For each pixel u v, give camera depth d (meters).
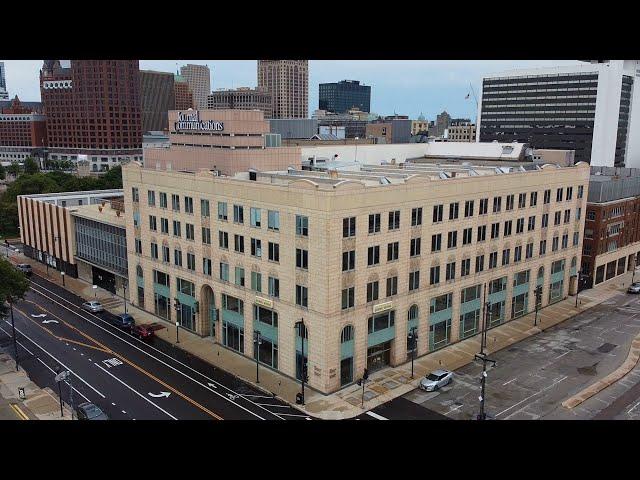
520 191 72.31
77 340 67.19
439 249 62.38
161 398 52.28
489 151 107.12
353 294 54.09
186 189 67.06
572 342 67.81
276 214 55.72
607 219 91.81
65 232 94.94
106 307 80.00
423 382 54.59
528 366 60.47
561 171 78.81
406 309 59.91
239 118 70.25
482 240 67.94
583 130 191.00
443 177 65.88
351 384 55.62
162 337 68.44
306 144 126.00
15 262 105.62
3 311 60.69
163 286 74.12
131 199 77.00
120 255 83.31
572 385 55.78
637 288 88.62
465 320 67.88
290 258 54.84
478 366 60.38
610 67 184.00
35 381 55.84
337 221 51.19
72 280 94.19
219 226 63.22
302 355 54.06
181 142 77.75
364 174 67.69
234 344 64.00
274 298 57.47
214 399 52.25
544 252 79.00
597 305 82.94
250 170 68.19
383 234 55.81
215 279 65.00
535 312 77.44
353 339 55.16
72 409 49.41
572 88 192.00
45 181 155.00
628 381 56.84
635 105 198.50
